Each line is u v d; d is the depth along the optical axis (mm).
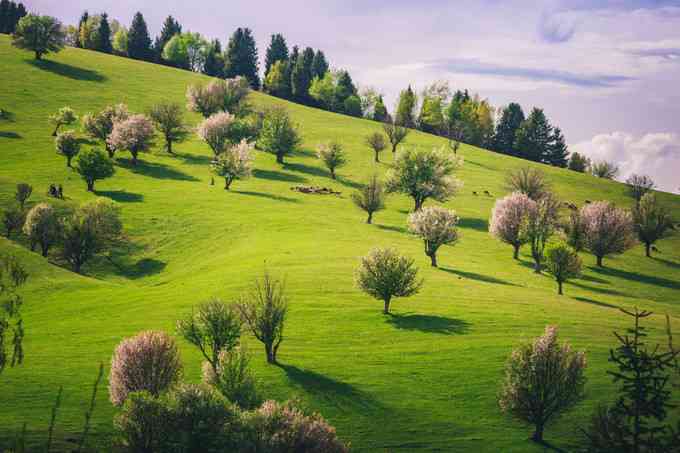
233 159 110000
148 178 113875
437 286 61156
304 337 46094
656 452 14828
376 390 37469
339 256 70562
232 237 83875
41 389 36500
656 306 67312
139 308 54938
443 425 33719
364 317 50500
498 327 48688
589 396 36844
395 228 92750
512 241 85188
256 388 31688
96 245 75812
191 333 37562
